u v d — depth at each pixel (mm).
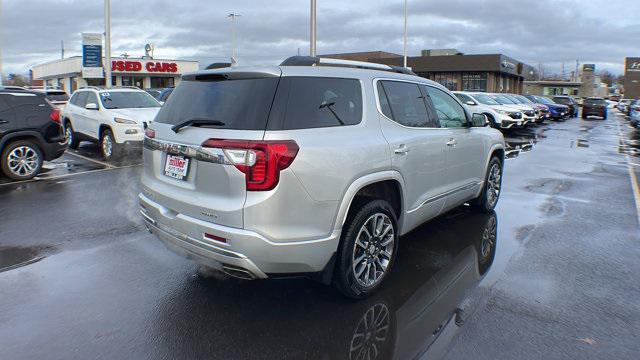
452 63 52719
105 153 11961
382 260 4156
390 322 3602
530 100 31656
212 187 3408
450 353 3184
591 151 14500
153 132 4039
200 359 3115
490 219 6320
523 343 3311
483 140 6047
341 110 3846
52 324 3551
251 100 3463
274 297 4012
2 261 4809
